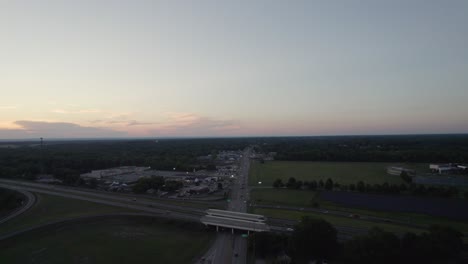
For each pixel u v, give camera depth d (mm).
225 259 78875
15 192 153250
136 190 162750
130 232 100125
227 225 97812
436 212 118500
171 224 107000
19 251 84125
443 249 71688
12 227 101875
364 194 151625
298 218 112375
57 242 90812
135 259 78938
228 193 161125
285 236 86062
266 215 116750
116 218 113375
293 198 147250
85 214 116812
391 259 70500
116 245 88562
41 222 106312
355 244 73875
